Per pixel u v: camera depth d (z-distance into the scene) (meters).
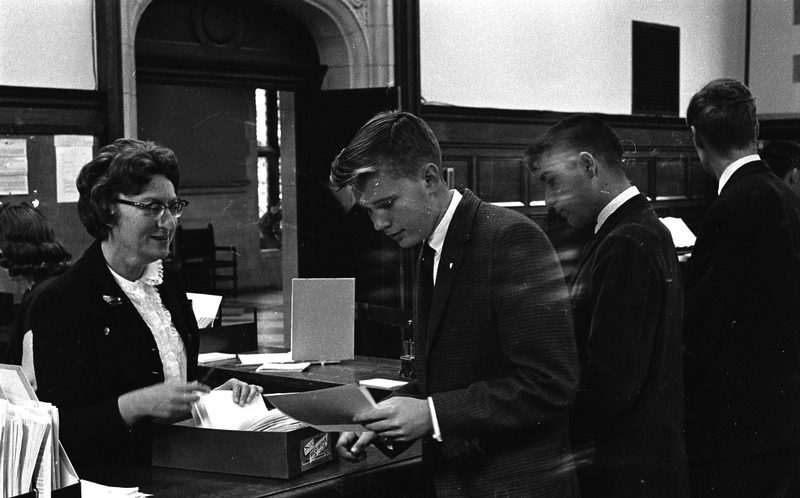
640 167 6.10
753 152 2.45
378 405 1.81
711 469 2.39
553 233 2.75
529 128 6.39
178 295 2.41
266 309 8.05
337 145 6.51
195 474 2.11
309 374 3.38
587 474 2.00
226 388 2.34
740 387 2.35
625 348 1.94
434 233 1.89
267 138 13.34
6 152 4.85
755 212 2.33
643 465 1.99
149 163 2.13
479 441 1.84
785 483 2.37
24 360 2.34
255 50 6.29
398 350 4.60
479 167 6.36
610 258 1.99
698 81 6.87
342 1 6.32
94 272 2.16
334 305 3.63
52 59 5.07
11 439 1.65
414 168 1.84
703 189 6.45
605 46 6.52
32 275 2.83
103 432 2.03
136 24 5.42
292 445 2.07
